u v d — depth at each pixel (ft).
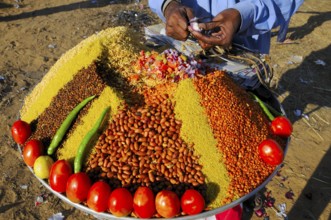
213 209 2.36
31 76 6.70
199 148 2.51
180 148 2.48
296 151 5.48
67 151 2.61
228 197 2.43
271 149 2.55
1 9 8.70
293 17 9.00
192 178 2.42
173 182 2.39
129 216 2.35
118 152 2.47
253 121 2.77
